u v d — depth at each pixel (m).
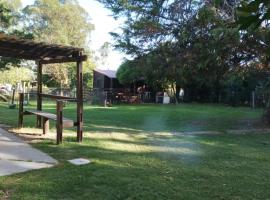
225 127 12.88
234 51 11.88
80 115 8.77
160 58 13.23
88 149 7.84
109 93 28.44
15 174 5.66
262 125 13.47
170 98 29.83
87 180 5.45
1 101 26.22
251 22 1.28
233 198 4.93
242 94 25.34
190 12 12.69
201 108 22.55
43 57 10.42
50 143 8.38
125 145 8.59
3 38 8.07
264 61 12.57
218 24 11.21
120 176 5.73
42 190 4.98
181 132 11.32
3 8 17.14
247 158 7.51
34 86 38.06
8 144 8.06
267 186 5.52
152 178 5.71
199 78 14.32
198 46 11.88
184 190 5.18
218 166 6.71
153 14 13.11
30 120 12.88
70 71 41.38
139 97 29.62
